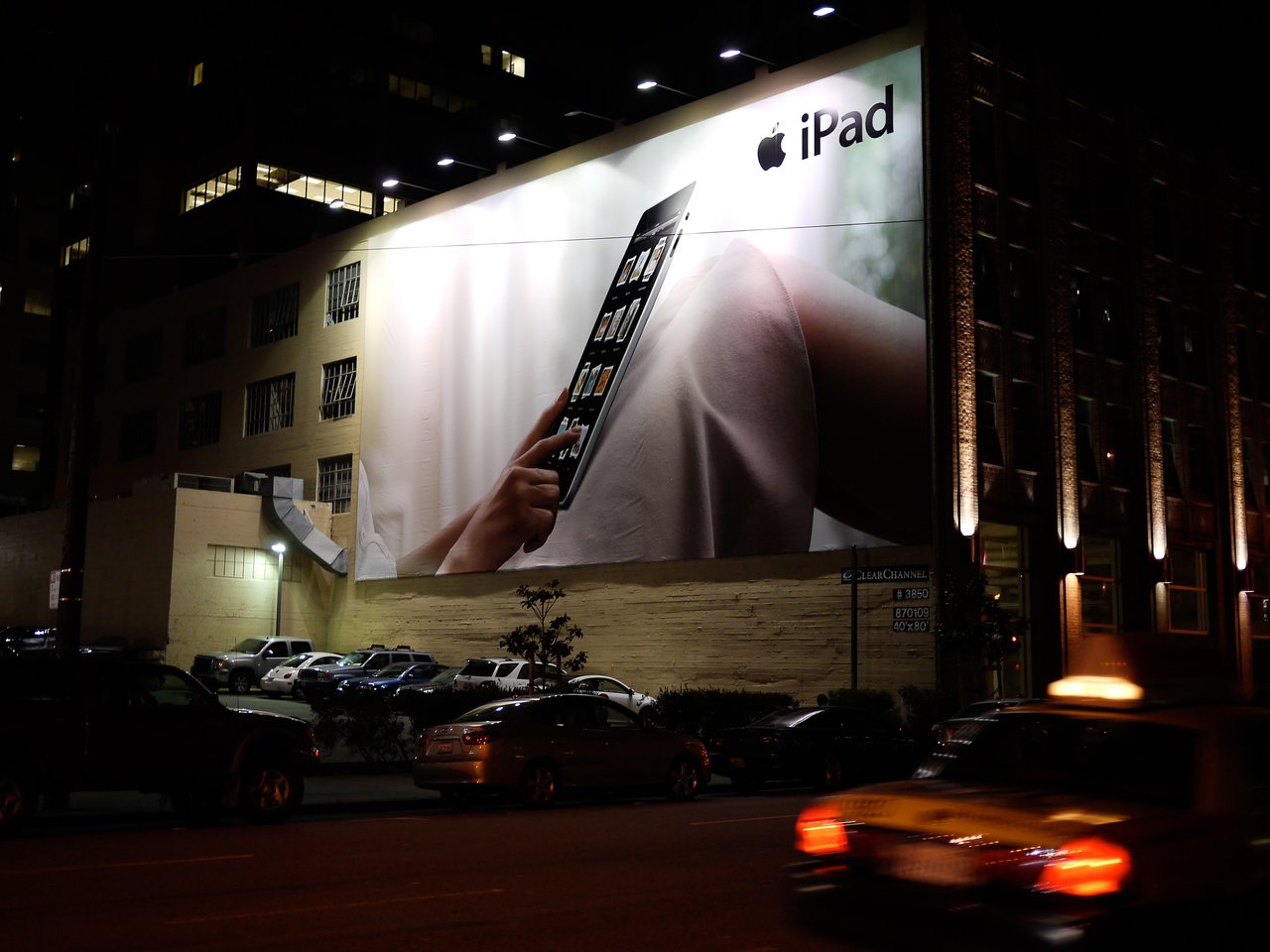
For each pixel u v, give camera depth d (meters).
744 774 21.23
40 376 85.06
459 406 45.19
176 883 10.42
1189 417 41.38
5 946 7.89
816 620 33.97
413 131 71.81
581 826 15.14
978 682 32.31
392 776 21.84
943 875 6.66
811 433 34.72
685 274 38.56
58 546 51.25
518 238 44.16
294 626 47.62
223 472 55.53
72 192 81.31
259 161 65.19
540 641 31.41
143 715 14.53
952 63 34.50
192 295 59.34
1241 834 6.68
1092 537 37.72
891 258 33.81
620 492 39.12
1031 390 36.19
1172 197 42.34
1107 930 6.12
